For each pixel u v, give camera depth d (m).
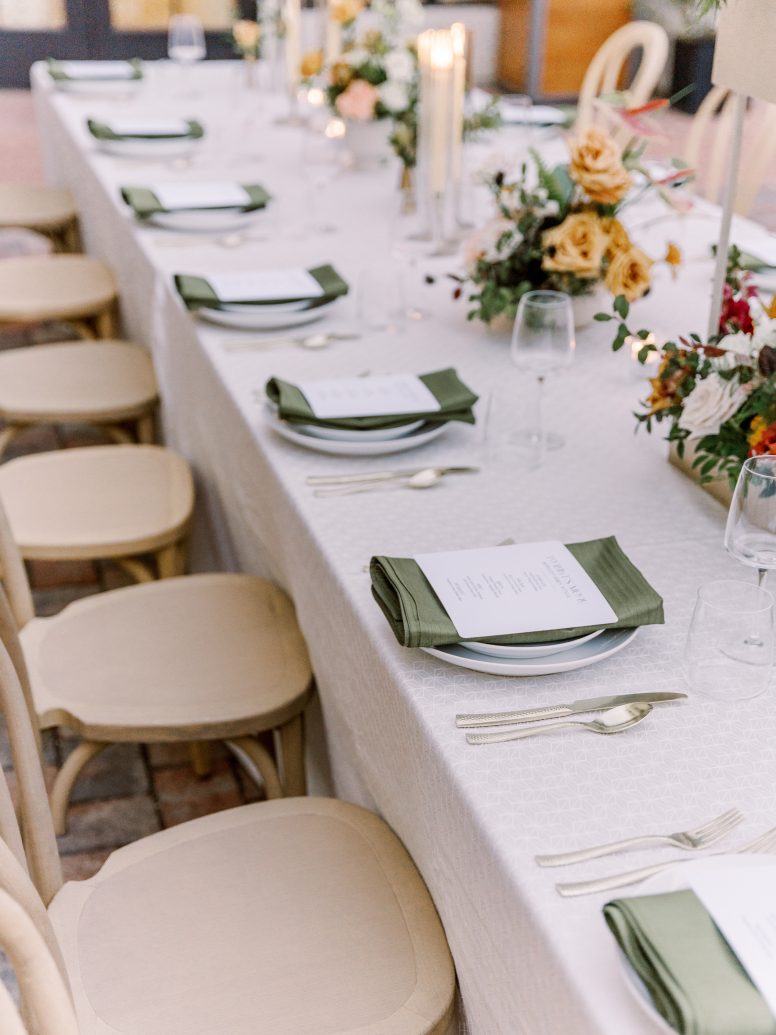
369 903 1.27
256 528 1.88
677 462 1.65
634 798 1.02
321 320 2.22
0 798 1.14
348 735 1.49
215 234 2.71
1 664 1.26
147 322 2.72
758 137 2.02
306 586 1.56
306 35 5.26
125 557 2.13
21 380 2.67
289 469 1.64
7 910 0.90
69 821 2.13
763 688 1.13
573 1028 0.85
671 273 2.31
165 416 2.65
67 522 2.11
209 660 1.71
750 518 1.12
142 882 1.32
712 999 0.76
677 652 1.23
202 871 1.33
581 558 1.32
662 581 1.37
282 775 1.72
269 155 3.43
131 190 2.82
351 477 1.61
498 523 1.49
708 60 7.46
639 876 0.93
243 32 4.26
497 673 1.18
